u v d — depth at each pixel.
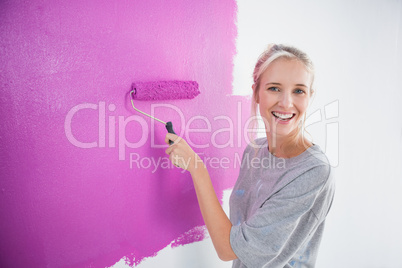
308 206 0.64
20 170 0.69
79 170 0.77
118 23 0.77
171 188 0.93
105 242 0.83
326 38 1.23
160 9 0.83
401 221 1.73
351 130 1.41
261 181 0.83
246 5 1.00
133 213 0.87
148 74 0.83
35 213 0.72
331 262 1.47
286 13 1.11
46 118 0.71
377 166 1.55
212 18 0.93
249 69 1.04
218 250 0.71
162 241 0.94
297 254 0.79
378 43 1.41
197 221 1.01
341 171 1.41
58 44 0.70
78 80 0.74
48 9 0.68
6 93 0.66
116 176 0.83
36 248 0.73
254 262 0.65
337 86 1.31
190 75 0.91
